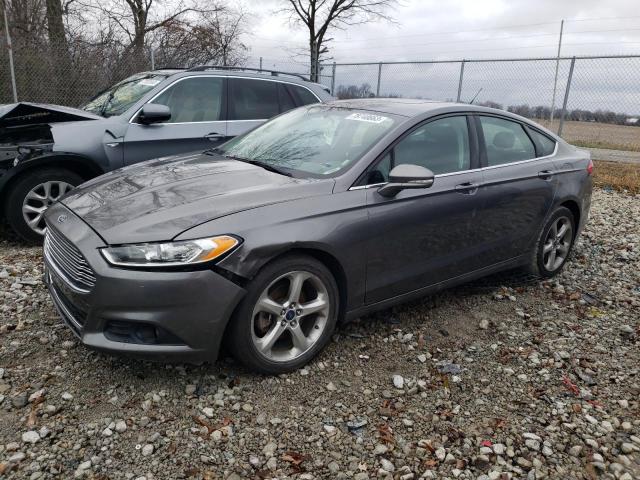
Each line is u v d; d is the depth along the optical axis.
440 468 2.58
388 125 3.78
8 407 2.80
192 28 17.19
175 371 3.19
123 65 13.23
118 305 2.75
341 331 3.82
